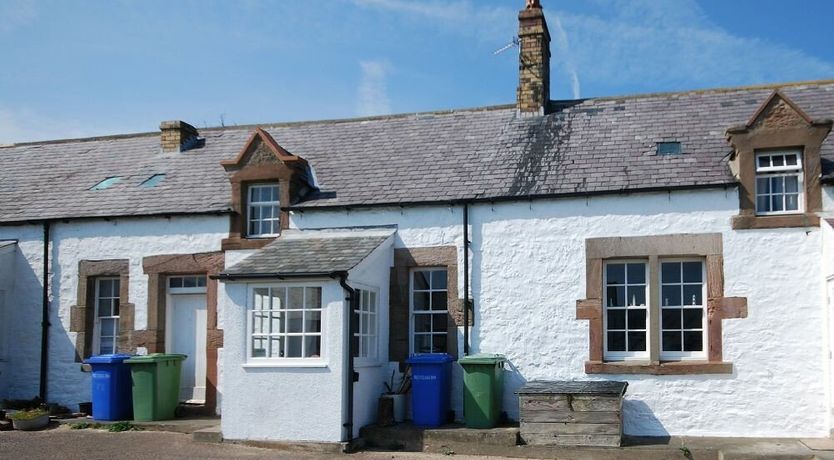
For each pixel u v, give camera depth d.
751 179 12.48
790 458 10.53
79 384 15.45
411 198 14.01
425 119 16.86
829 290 11.66
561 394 11.64
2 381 15.74
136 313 15.31
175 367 14.56
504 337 13.31
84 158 18.47
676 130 14.39
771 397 12.07
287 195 14.66
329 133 17.12
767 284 12.26
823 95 14.78
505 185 13.80
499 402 12.84
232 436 12.48
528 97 16.02
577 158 14.10
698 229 12.61
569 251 13.16
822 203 12.20
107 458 11.28
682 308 12.77
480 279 13.53
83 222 15.84
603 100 16.05
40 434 13.27
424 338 13.99
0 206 16.78
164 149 17.88
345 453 11.86
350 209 14.30
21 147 19.66
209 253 15.05
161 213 15.25
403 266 13.94
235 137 17.92
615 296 13.12
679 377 12.39
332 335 12.23
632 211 12.94
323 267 12.45
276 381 12.40
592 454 11.36
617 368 12.68
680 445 11.39
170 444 12.38
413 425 12.77
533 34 16.14
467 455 11.78
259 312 12.68
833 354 11.49
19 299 16.00
